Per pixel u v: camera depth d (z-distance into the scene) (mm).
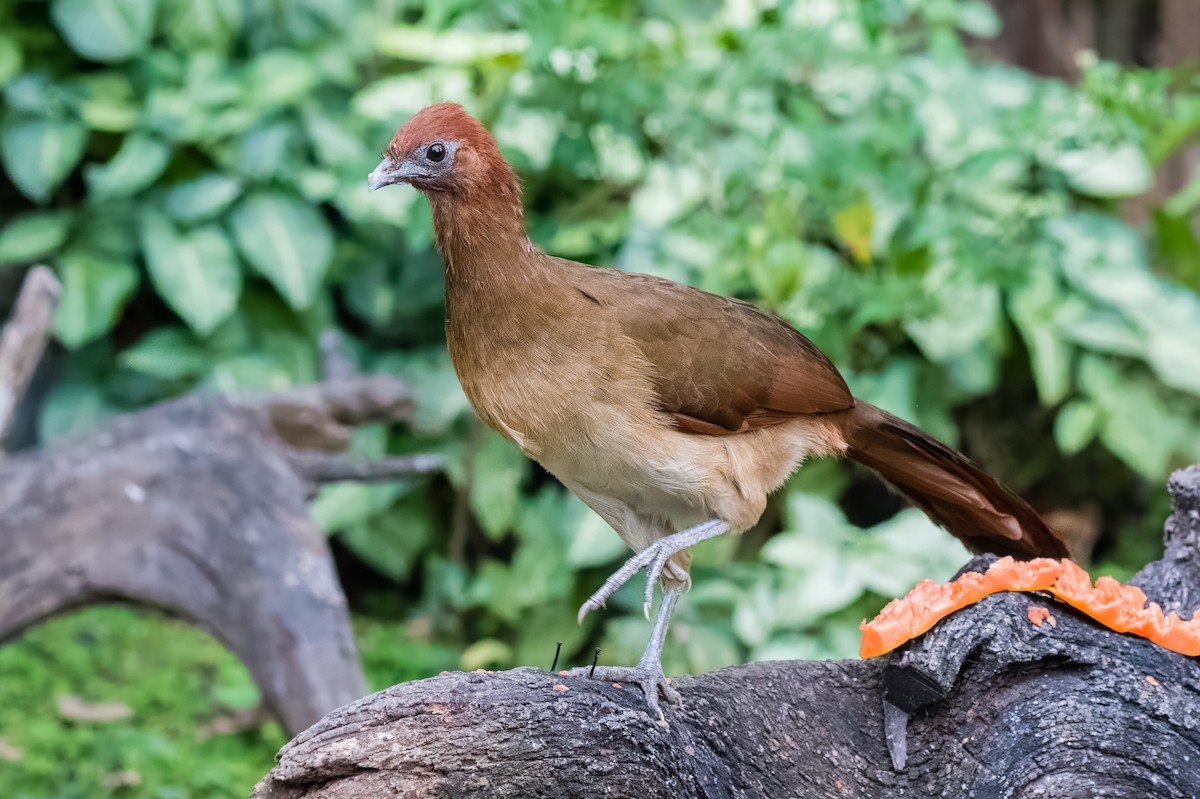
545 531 12000
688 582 6379
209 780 9977
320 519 12227
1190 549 6344
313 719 8727
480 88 11625
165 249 12219
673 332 6121
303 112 12641
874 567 10773
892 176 11594
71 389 12914
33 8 13164
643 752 4809
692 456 6090
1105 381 12266
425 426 11938
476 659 11820
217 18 12836
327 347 11531
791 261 10602
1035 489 13766
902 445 6707
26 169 12234
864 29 11773
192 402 10125
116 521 9328
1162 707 5262
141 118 12422
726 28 11438
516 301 5938
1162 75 11609
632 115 11547
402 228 12781
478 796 4613
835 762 5473
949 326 11797
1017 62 15148
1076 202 13156
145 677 11820
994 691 5375
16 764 10047
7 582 9125
